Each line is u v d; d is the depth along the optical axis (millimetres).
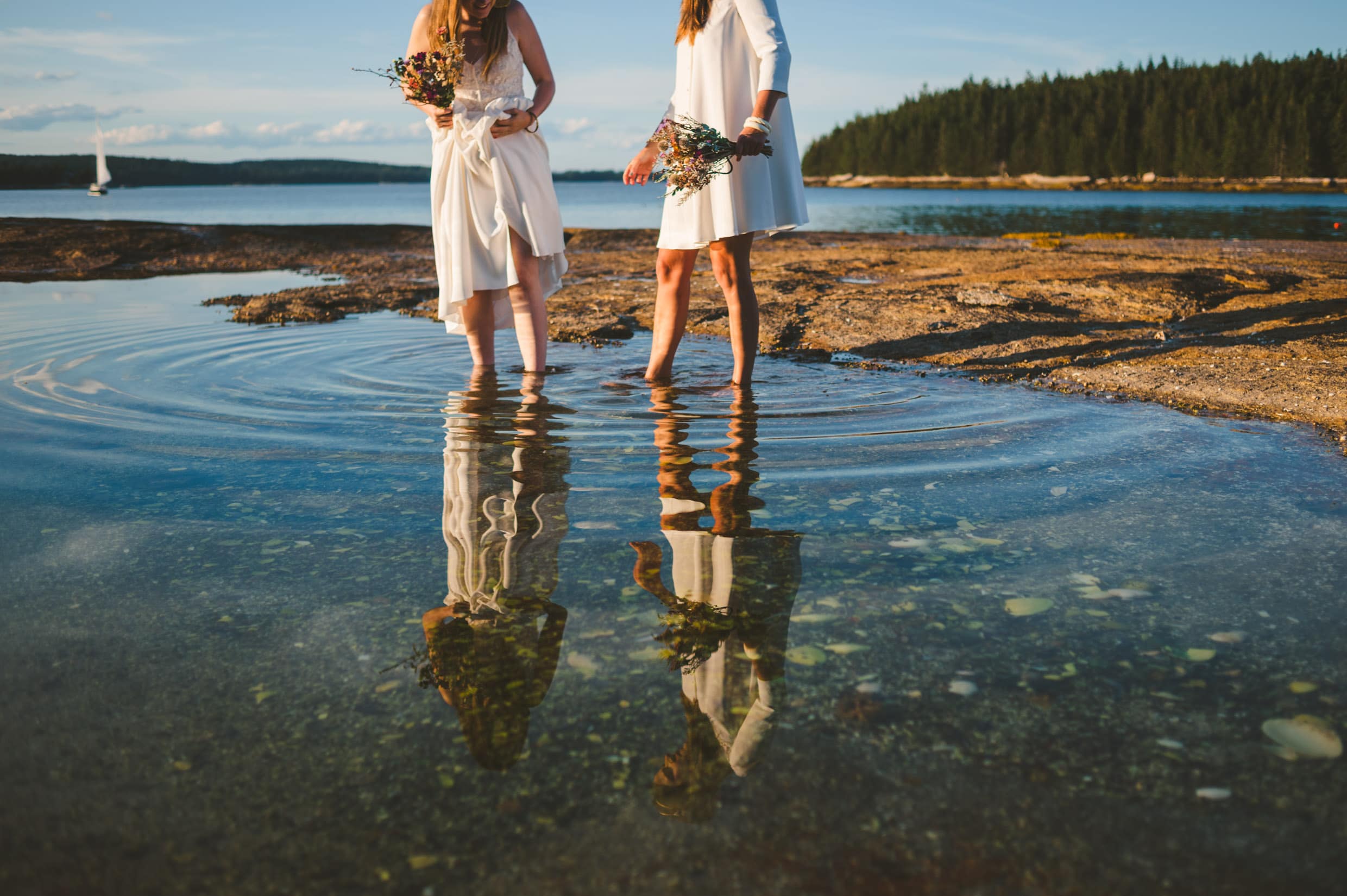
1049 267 6965
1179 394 3100
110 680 1209
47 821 929
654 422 2754
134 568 1602
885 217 24031
